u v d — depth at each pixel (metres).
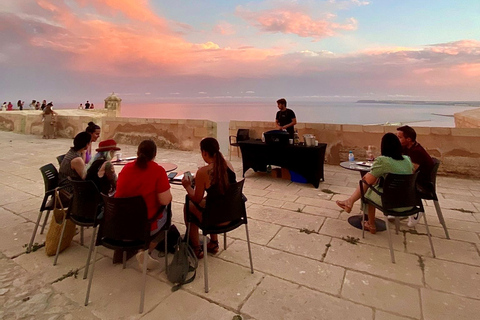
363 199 2.95
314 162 4.93
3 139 11.67
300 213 3.76
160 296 2.07
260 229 3.26
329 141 6.96
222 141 11.29
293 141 5.30
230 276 2.32
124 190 2.15
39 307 1.94
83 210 2.39
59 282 2.23
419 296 2.05
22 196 4.36
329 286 2.18
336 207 3.98
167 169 3.46
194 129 8.86
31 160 7.31
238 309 1.93
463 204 4.08
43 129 12.38
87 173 2.61
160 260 2.57
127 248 1.99
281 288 2.16
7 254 2.65
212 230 2.23
